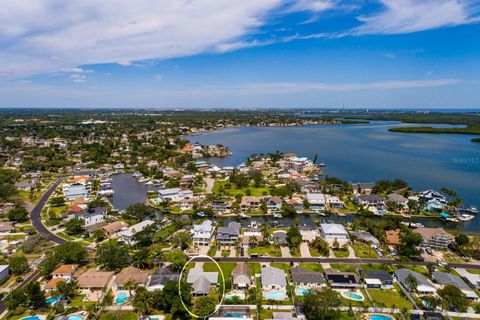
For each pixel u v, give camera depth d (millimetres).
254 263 110125
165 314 83125
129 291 91688
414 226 147750
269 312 83500
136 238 123938
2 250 120250
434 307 83375
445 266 108312
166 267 103938
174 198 187125
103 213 156250
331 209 170500
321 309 78250
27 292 87375
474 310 84812
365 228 140000
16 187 197750
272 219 158625
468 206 177625
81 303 87438
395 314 82500
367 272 100000
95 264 109250
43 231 140375
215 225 143750
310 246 123688
